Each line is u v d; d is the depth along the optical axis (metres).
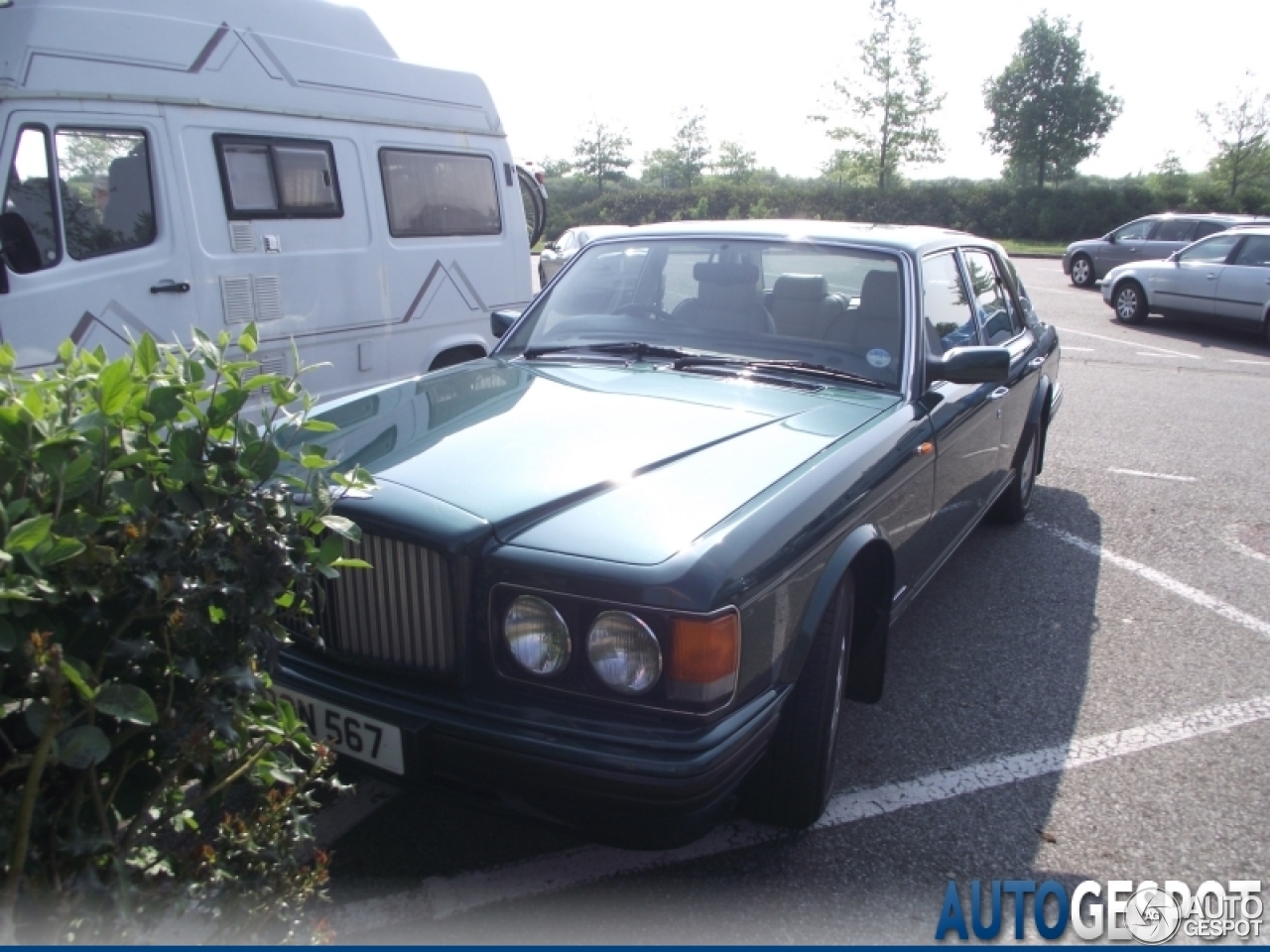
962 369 3.59
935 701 3.82
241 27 5.72
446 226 7.09
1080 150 44.59
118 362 1.70
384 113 6.56
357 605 2.44
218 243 5.61
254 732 1.96
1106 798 3.19
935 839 2.96
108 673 1.72
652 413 3.11
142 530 1.64
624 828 2.21
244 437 1.91
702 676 2.18
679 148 53.12
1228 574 5.24
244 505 1.84
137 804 1.80
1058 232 40.56
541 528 2.35
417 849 2.86
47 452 1.60
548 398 3.26
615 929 2.54
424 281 6.89
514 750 2.20
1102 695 3.89
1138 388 10.51
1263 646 4.37
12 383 1.72
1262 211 38.81
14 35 4.77
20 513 1.51
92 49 5.04
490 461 2.65
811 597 2.63
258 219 5.81
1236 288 13.77
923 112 42.06
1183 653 4.29
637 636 2.18
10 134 4.73
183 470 1.77
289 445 2.67
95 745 1.54
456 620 2.30
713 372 3.61
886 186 44.31
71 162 4.97
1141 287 15.16
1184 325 15.42
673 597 2.16
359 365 6.53
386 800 3.09
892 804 3.13
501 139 7.52
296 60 6.01
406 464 2.65
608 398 3.26
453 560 2.28
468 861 2.81
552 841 2.91
